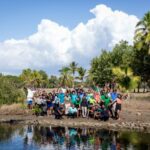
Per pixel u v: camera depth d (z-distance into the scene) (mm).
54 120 28047
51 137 21094
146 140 20125
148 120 27953
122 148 17938
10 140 20109
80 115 29984
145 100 49188
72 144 18984
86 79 107000
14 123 27062
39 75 123125
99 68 83438
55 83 138625
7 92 34844
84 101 29469
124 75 49344
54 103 29516
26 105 32969
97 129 24344
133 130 23906
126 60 72438
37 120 28047
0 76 36594
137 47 57125
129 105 40469
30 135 21812
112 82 71375
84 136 21469
